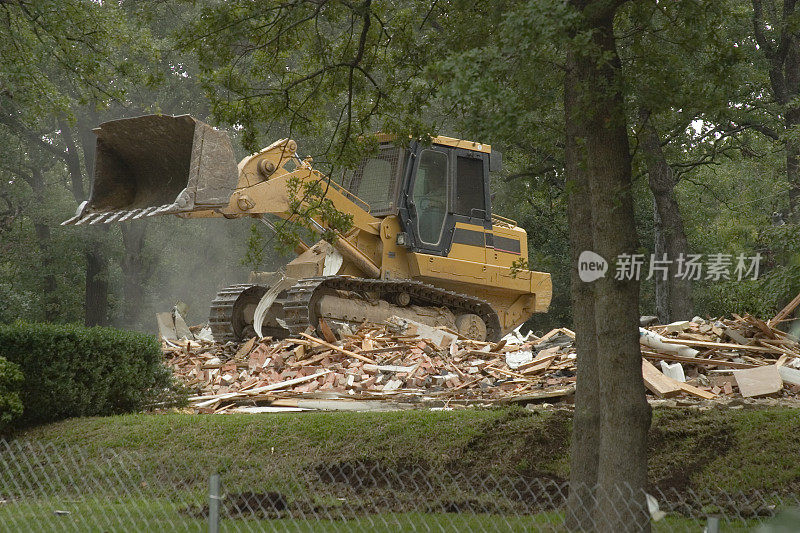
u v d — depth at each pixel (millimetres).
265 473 29578
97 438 33562
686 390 36469
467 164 55094
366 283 49812
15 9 48438
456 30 28922
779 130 79375
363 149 32594
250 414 35438
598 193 21172
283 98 32594
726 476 26891
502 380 41094
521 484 27594
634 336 20844
